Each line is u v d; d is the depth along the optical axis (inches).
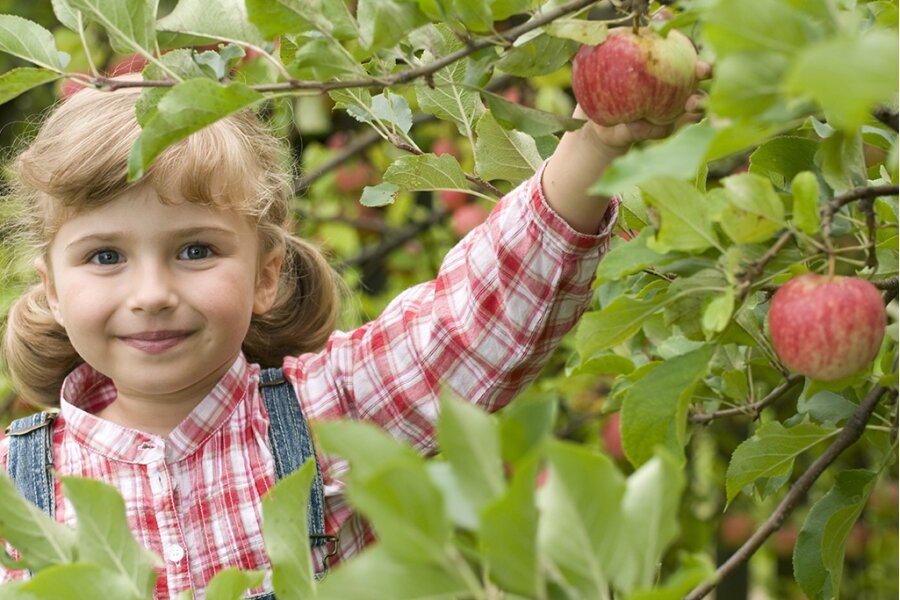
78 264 61.2
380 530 23.8
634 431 38.1
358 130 153.9
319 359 68.4
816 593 47.4
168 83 38.8
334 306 79.6
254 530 63.9
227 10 39.3
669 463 25.5
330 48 36.4
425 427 64.0
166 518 63.9
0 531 32.6
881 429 46.9
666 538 25.5
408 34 38.2
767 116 27.1
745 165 95.5
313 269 77.9
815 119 44.1
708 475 133.3
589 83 38.5
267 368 76.7
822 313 33.7
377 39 36.0
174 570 63.0
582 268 54.2
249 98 35.6
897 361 43.9
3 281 84.1
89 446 65.6
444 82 40.9
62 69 38.9
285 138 80.6
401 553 24.0
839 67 21.1
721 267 36.3
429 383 62.7
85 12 37.7
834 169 37.7
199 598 63.0
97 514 32.6
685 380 37.8
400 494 23.7
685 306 38.9
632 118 38.7
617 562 24.5
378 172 150.9
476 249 57.9
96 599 29.9
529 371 60.7
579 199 51.5
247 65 45.1
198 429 65.2
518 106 40.0
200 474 64.8
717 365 51.5
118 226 59.9
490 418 25.8
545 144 54.3
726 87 26.3
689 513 126.4
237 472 64.9
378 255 135.5
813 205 33.5
